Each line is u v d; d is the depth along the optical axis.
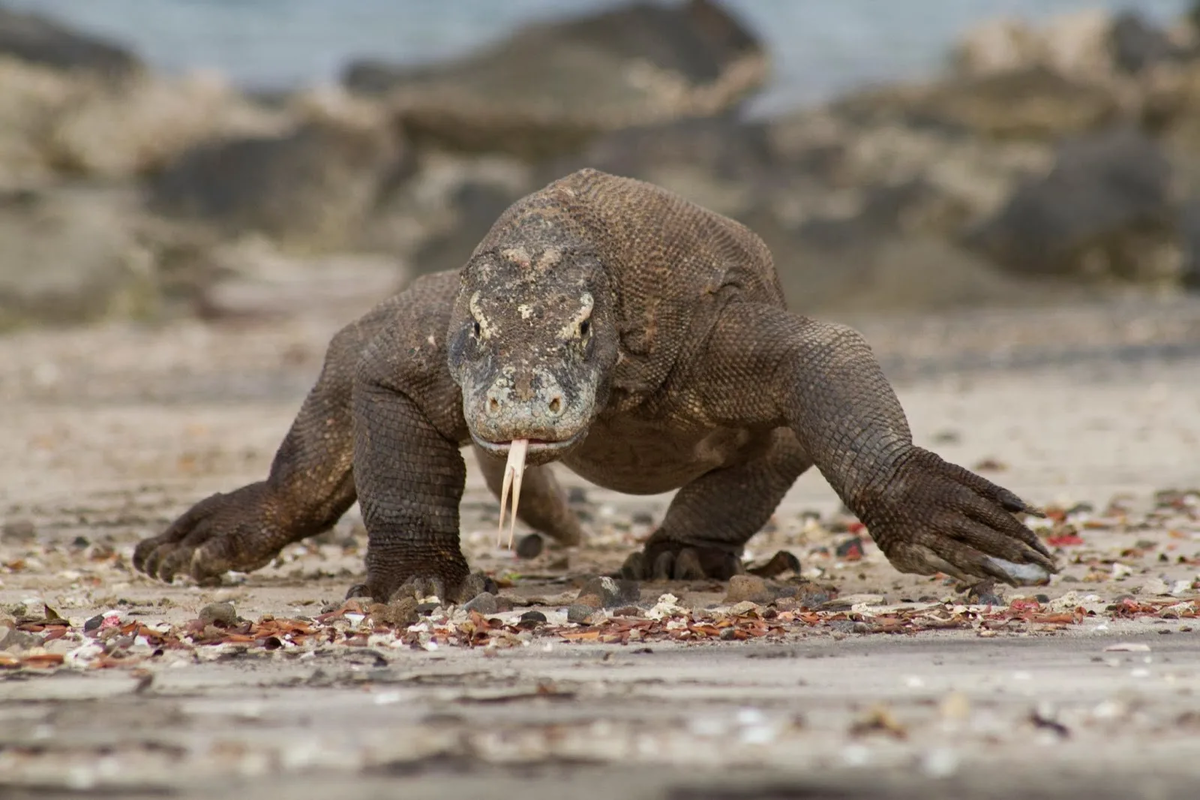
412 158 109.00
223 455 34.91
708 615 15.93
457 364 16.00
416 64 141.12
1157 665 12.84
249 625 15.11
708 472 20.22
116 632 14.87
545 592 18.89
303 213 96.12
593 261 16.58
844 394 16.77
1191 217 84.00
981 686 12.04
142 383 52.94
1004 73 121.75
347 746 10.18
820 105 130.50
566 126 119.31
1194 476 27.95
